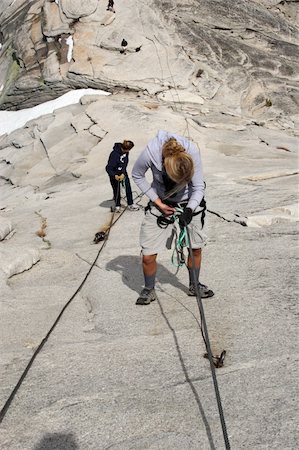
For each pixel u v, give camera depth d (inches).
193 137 864.3
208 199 438.0
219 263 278.8
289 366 168.9
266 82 1138.0
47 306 236.7
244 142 855.7
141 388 162.6
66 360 183.0
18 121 1112.2
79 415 150.2
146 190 207.2
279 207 364.5
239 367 170.9
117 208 451.8
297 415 142.7
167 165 193.5
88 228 394.3
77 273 282.2
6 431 144.9
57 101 1109.7
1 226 373.4
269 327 198.7
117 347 191.0
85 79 1094.4
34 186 791.1
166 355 182.7
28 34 1197.7
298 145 852.0
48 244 356.2
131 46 1112.2
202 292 231.9
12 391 164.4
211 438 136.3
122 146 440.1
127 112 938.7
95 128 911.7
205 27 1202.0
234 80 1123.3
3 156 941.2
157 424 144.0
